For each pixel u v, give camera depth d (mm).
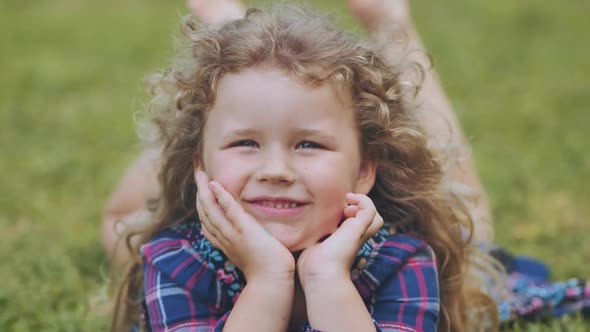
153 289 2230
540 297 2885
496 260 2887
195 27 2404
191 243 2293
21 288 3012
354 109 2160
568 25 7727
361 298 2107
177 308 2176
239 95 2033
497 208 3846
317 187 2023
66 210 3938
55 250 3414
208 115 2143
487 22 7871
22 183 4273
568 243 3520
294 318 2234
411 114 2375
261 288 1999
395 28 3223
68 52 7008
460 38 7277
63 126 5250
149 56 6875
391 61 2475
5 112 5496
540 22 7852
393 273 2217
